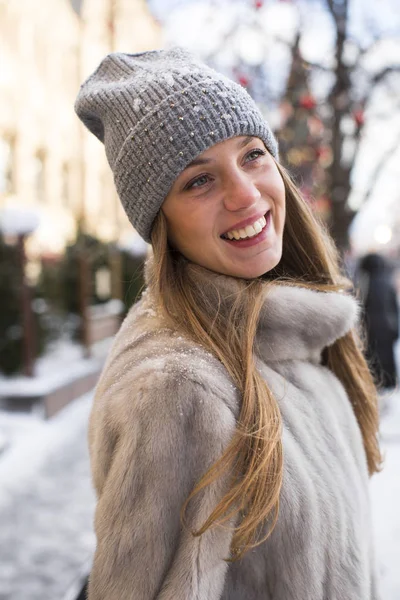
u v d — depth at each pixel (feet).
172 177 3.48
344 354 4.68
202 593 2.79
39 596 9.89
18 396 21.72
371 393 4.86
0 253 24.27
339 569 3.31
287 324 3.64
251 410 3.02
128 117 3.59
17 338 24.02
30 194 55.16
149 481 2.82
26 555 11.43
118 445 2.95
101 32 61.67
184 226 3.60
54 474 16.02
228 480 2.91
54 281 31.99
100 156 69.46
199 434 2.85
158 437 2.82
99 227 69.05
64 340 33.40
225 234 3.59
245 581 3.11
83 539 12.11
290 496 3.09
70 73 62.23
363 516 3.82
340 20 13.65
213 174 3.53
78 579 5.81
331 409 3.88
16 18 52.03
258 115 3.74
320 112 15.01
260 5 14.84
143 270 4.23
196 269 3.66
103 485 3.14
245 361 3.24
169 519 2.83
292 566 3.07
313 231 4.64
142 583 2.81
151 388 2.90
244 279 3.75
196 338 3.33
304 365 3.94
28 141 54.54
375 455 4.81
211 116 3.45
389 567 8.87
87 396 25.93
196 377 2.94
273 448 2.98
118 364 3.37
